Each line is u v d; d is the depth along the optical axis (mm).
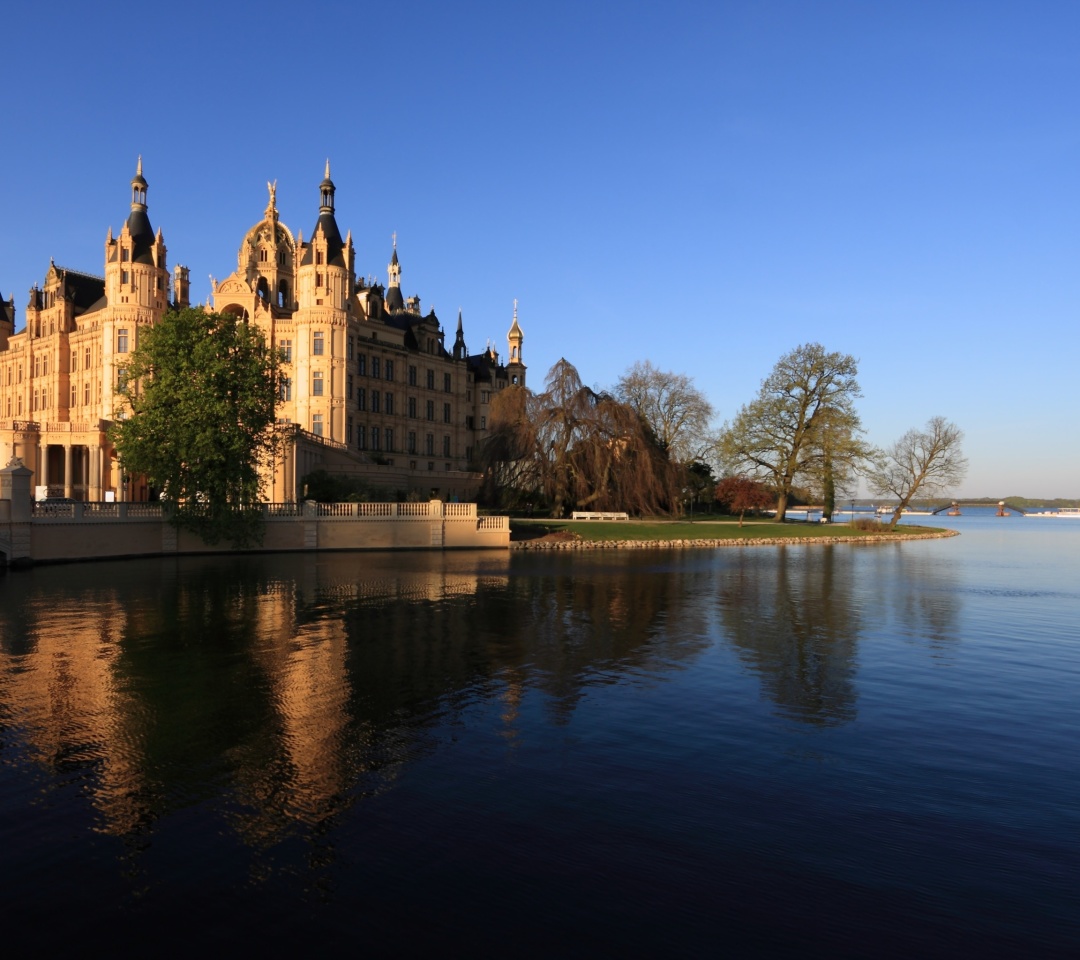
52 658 19531
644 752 13148
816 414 88062
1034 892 8758
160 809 10633
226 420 50969
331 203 90312
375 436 99875
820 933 7914
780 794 11430
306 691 16672
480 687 17172
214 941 7711
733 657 20766
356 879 8844
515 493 76438
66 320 102562
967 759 13016
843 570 47906
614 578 40969
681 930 7938
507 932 7883
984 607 31031
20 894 8492
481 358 130125
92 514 47594
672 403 97625
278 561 48656
